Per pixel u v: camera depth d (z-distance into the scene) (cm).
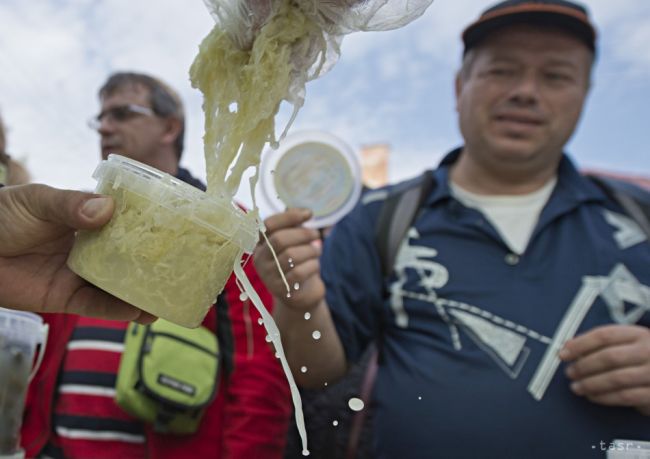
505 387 130
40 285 92
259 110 79
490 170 162
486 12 159
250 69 80
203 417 150
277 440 154
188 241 73
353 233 162
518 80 152
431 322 145
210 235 75
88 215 73
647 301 136
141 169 76
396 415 137
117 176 76
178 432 145
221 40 85
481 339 137
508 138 152
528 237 148
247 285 79
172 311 74
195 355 148
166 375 142
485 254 148
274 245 131
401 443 134
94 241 75
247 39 83
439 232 155
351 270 156
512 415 127
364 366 174
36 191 79
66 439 146
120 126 207
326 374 150
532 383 129
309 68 83
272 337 77
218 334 158
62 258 94
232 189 81
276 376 156
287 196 142
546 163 156
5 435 104
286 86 80
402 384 139
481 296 142
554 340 133
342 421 164
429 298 146
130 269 73
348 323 151
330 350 147
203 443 149
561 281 141
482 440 126
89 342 153
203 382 146
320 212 142
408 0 78
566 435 124
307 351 145
